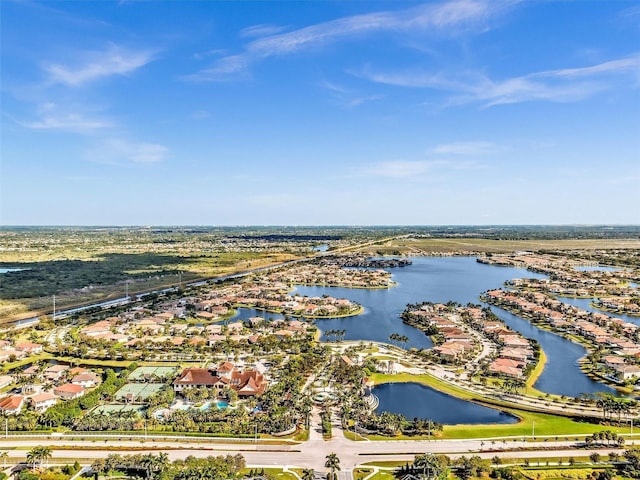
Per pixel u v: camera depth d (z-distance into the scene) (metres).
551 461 165.38
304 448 173.88
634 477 154.62
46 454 159.25
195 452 169.88
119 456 157.25
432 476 150.62
